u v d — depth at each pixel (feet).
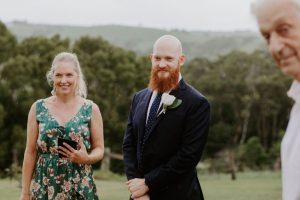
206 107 14.96
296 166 5.30
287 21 5.33
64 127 15.75
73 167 15.69
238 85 139.95
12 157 102.47
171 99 14.67
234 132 140.05
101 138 16.26
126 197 45.88
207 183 75.15
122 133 113.60
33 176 16.58
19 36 431.43
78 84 16.30
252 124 142.82
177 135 14.79
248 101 140.77
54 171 15.66
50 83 16.44
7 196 45.78
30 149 16.12
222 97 140.67
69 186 15.65
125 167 15.60
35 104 16.15
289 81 139.85
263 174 103.96
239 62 143.33
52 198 15.65
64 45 113.91
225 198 49.52
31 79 105.19
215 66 144.97
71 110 16.01
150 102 15.26
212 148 135.33
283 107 142.82
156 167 14.96
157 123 14.87
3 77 105.09
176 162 14.65
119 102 116.06
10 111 103.96
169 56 14.82
